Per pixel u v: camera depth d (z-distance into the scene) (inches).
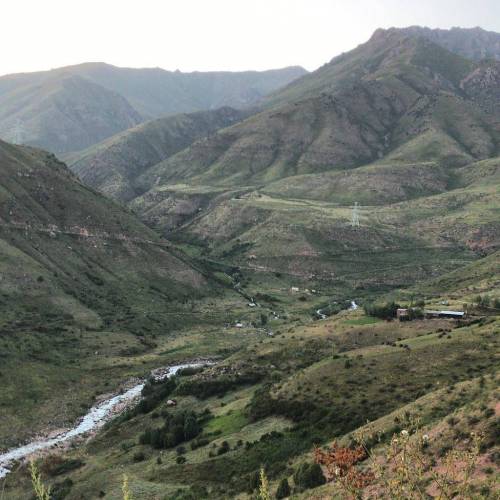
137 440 3599.9
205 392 4190.5
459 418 1836.9
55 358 5098.4
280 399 3326.8
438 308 4749.0
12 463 3454.7
